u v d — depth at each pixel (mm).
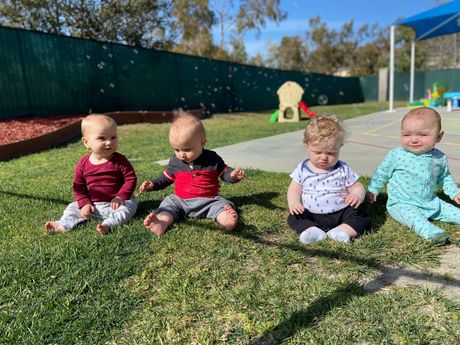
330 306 1593
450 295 1627
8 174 4684
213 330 1511
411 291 1667
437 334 1401
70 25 15078
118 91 11047
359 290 1686
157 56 12203
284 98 12008
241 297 1692
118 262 2037
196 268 1964
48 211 2988
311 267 1935
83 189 2736
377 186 2590
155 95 12195
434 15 12289
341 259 1980
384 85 26422
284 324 1513
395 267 1890
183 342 1460
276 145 5844
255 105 17562
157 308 1669
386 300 1598
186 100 13430
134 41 16453
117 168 2748
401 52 36375
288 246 2154
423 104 15297
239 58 27688
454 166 3734
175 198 2641
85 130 2719
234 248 2160
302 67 40531
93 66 10359
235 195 3135
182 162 2689
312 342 1409
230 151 5402
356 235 2240
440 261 1928
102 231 2396
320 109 16922
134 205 2705
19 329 1545
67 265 2012
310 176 2406
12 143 6078
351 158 4375
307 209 2410
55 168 4914
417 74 25594
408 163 2432
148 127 9430
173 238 2311
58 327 1554
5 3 13852
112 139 2730
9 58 8492
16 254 2174
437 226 2340
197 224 2535
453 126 6684
